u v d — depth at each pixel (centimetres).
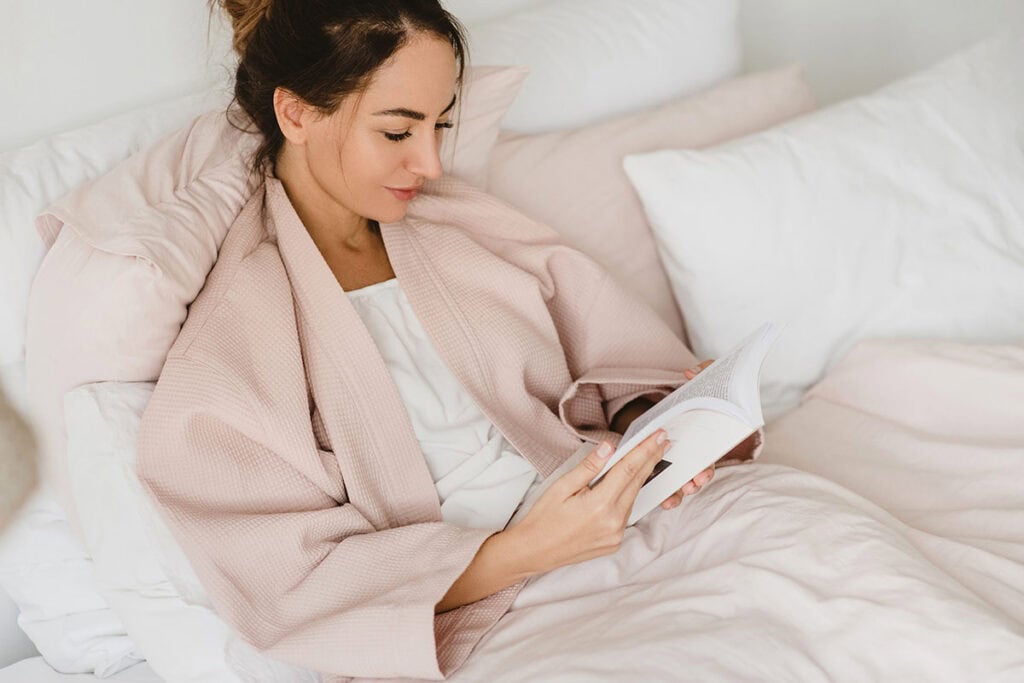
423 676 103
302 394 113
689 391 110
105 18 139
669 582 106
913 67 237
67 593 117
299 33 114
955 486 121
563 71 161
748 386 104
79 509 109
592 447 127
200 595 106
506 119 155
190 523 106
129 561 106
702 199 146
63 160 125
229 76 139
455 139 138
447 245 130
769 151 152
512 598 112
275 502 111
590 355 137
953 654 89
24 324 117
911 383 137
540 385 130
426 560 108
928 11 232
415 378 122
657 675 92
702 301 149
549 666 96
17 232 117
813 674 92
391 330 125
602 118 164
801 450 136
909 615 92
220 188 123
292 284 120
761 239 147
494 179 147
